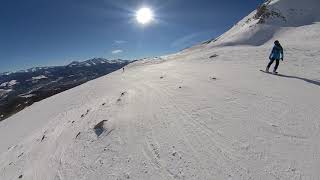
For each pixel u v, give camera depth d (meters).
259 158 7.84
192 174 7.72
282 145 8.36
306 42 39.00
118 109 15.64
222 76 19.98
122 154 10.02
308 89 14.12
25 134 25.14
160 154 9.21
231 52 38.28
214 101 13.30
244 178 7.11
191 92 15.83
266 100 12.59
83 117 17.34
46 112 32.84
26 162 14.66
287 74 19.30
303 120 9.95
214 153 8.52
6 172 14.64
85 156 11.00
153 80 24.08
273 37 58.12
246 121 10.40
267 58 28.58
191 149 9.02
